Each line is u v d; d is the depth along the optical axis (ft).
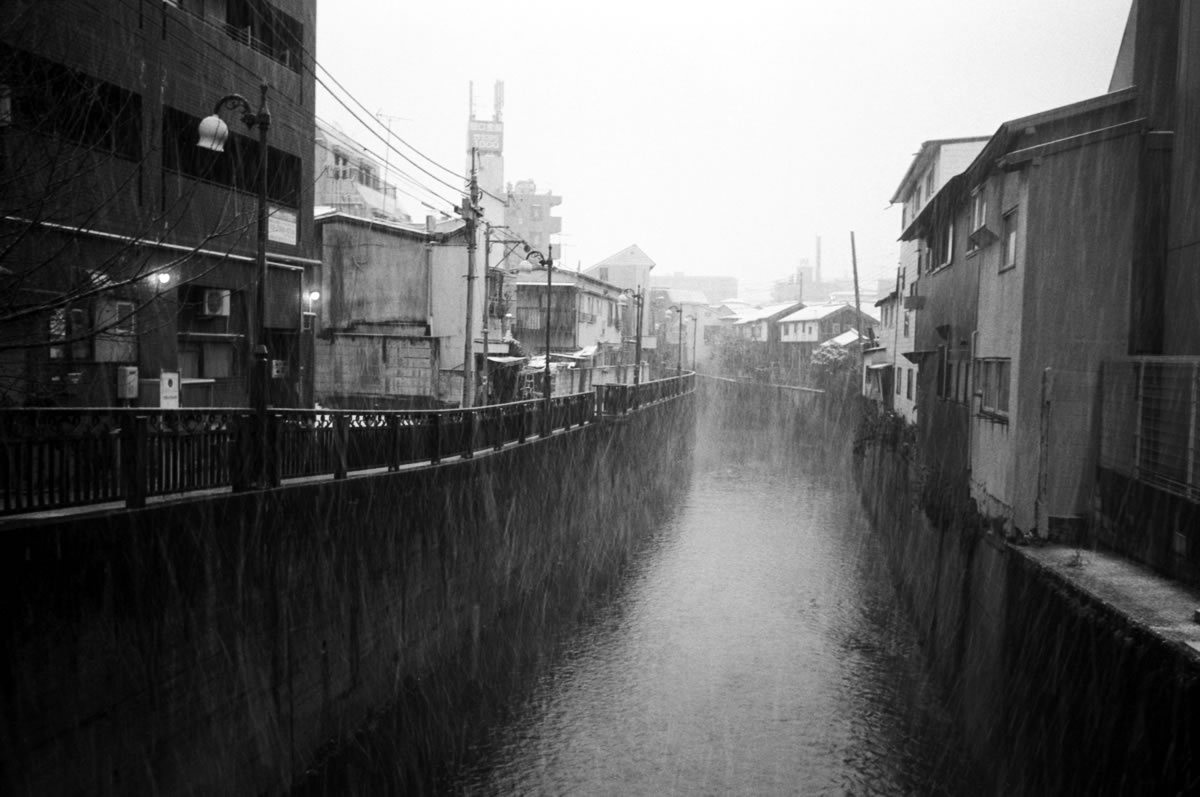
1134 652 26.30
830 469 139.44
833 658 55.57
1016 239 46.78
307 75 65.36
